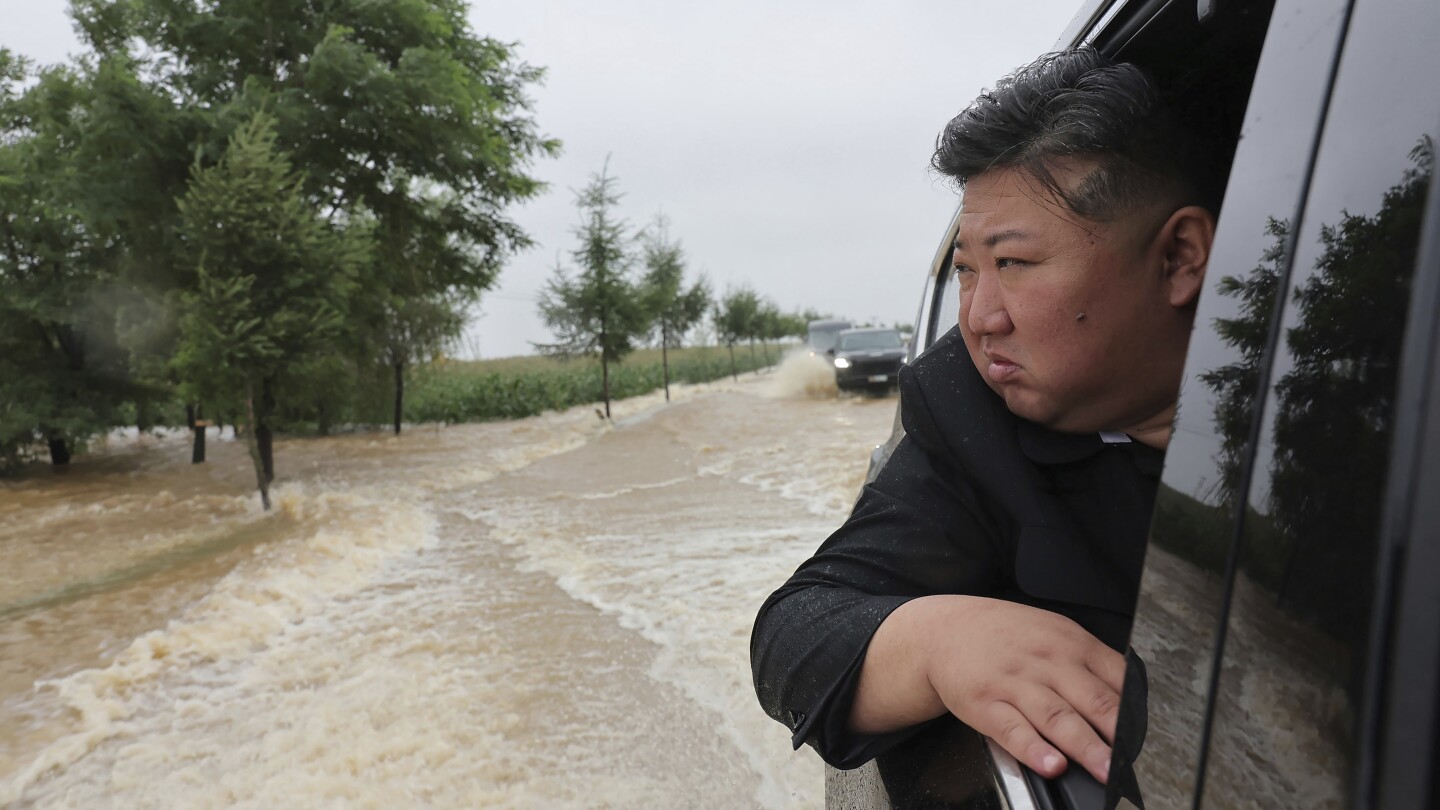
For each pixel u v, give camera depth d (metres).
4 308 14.89
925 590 0.94
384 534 7.98
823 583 0.96
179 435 23.25
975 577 0.95
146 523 9.75
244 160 10.35
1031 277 0.79
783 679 0.90
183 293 10.52
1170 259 0.79
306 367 10.63
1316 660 0.43
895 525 0.95
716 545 7.01
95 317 15.10
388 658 4.70
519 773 3.27
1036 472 0.89
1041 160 0.77
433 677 4.36
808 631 0.89
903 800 0.93
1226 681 0.50
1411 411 0.40
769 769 3.22
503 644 4.83
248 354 10.01
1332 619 0.42
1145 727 0.59
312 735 3.69
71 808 3.21
